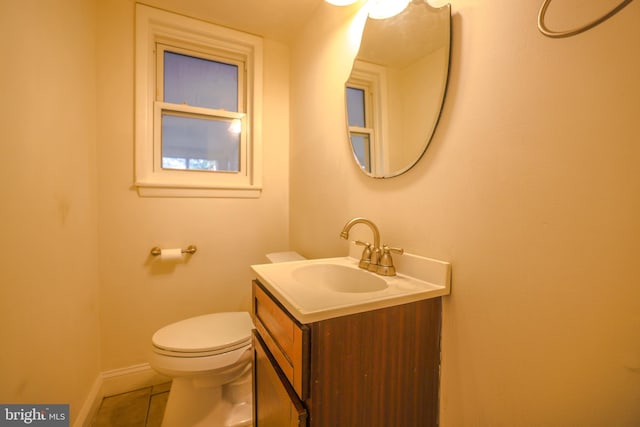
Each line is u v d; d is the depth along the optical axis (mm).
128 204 1501
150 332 1566
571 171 527
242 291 1785
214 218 1706
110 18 1433
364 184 1141
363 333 682
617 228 472
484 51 680
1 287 728
